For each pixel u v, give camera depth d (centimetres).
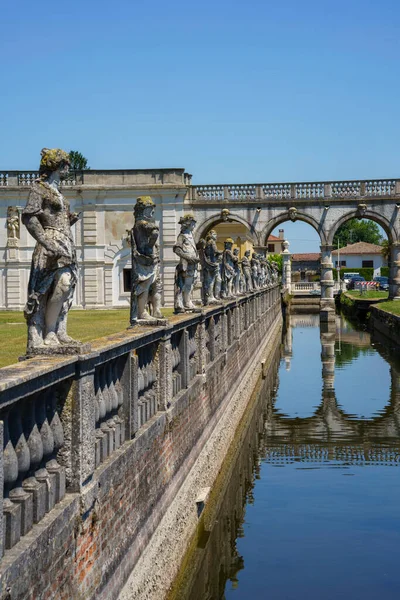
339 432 2119
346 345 4166
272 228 5103
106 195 4688
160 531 974
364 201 5034
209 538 1297
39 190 672
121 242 4703
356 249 11850
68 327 2314
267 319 4116
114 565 754
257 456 1878
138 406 913
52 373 586
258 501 1503
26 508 546
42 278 666
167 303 4712
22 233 4647
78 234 4716
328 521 1377
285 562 1197
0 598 471
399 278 5169
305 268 12481
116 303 4725
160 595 921
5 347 1481
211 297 1836
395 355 3644
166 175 4703
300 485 1611
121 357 840
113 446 795
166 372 1069
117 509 771
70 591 618
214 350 1672
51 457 632
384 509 1441
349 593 1076
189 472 1259
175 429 1130
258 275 3809
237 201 5038
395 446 1950
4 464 518
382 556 1216
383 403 2498
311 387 2831
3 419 517
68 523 615
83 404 658
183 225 1459
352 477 1664
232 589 1096
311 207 5084
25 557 517
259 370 3019
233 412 1970
